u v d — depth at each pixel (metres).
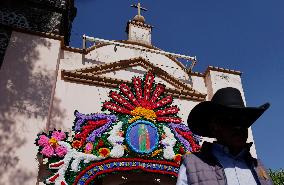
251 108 2.65
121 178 9.26
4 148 8.21
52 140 8.51
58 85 10.11
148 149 9.25
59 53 10.63
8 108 8.85
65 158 8.49
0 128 8.47
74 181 8.37
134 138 9.31
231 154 2.71
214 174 2.55
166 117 10.15
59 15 12.27
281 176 17.05
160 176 9.45
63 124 9.45
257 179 2.61
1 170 7.91
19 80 9.47
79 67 10.85
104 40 11.52
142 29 13.43
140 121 9.59
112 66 11.12
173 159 9.35
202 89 12.12
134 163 8.98
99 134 9.17
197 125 3.05
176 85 11.67
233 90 2.80
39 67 9.95
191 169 2.60
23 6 11.91
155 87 10.59
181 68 12.41
